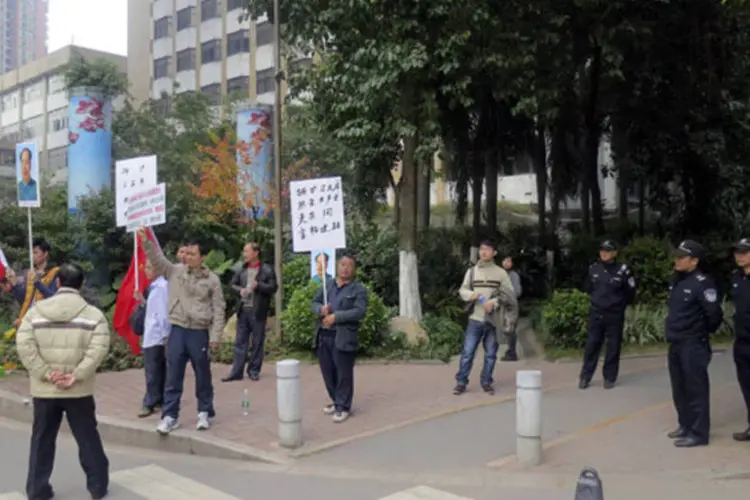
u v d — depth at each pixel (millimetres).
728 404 7844
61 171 37562
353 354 7664
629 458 6211
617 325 8734
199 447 6797
